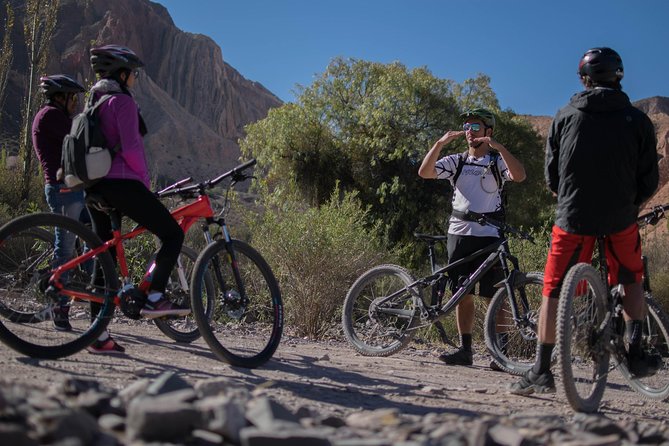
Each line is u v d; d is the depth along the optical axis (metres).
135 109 4.51
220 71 155.75
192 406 2.31
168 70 149.00
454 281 6.45
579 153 4.13
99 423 2.35
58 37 122.88
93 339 4.47
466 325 6.66
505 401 4.49
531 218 29.28
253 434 2.15
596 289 4.34
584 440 2.54
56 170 5.91
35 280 4.56
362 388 4.49
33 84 15.98
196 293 4.75
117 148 4.43
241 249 5.10
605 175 4.10
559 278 4.31
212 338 4.75
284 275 8.95
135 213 4.52
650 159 4.17
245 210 9.84
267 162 26.05
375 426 2.69
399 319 6.89
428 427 2.66
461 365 6.59
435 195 25.41
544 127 79.19
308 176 25.89
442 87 25.94
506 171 6.30
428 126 25.83
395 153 24.25
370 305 6.86
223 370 4.57
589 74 4.23
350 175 26.11
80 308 4.78
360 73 26.53
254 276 7.64
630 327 4.42
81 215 6.11
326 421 2.72
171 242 4.62
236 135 154.00
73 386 2.74
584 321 4.31
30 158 15.12
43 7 16.53
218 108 151.62
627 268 4.30
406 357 7.00
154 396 2.70
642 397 5.36
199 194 5.09
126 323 7.05
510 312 6.25
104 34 128.50
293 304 8.80
